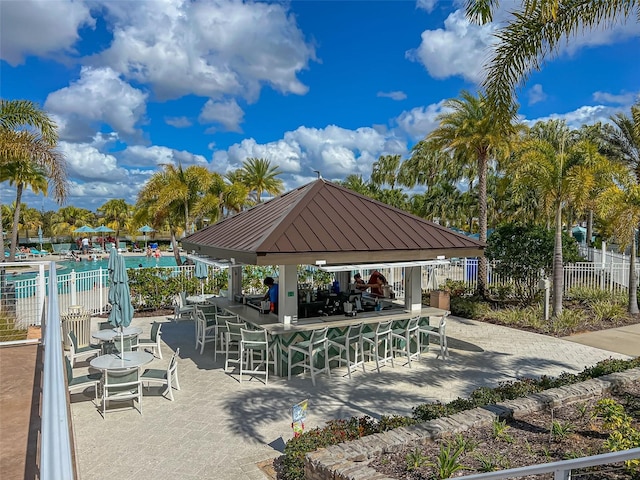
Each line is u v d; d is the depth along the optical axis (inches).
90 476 223.9
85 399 327.9
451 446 209.3
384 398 328.2
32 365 269.3
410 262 404.2
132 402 321.4
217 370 396.2
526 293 674.2
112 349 355.3
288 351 371.9
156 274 662.5
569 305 653.9
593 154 555.5
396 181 2208.4
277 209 449.1
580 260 797.9
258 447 255.8
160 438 265.9
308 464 199.3
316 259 354.3
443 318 434.6
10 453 169.6
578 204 556.7
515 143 692.7
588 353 443.8
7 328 342.3
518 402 253.1
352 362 418.9
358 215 426.6
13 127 564.4
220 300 501.0
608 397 274.1
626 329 540.1
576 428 229.5
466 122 682.2
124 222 2741.1
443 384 357.4
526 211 1290.6
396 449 209.0
